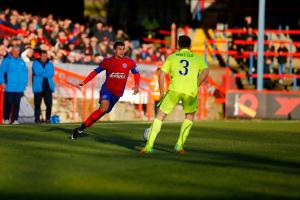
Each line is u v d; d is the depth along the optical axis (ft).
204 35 279.90
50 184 72.02
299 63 268.00
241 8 290.76
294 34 287.28
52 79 167.53
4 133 122.83
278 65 251.60
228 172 83.25
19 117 176.35
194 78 98.94
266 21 298.97
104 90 113.50
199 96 210.18
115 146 107.14
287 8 297.33
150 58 239.71
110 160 90.79
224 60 264.31
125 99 197.47
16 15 211.00
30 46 188.34
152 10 307.37
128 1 310.04
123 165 86.58
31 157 92.12
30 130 129.49
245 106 215.10
